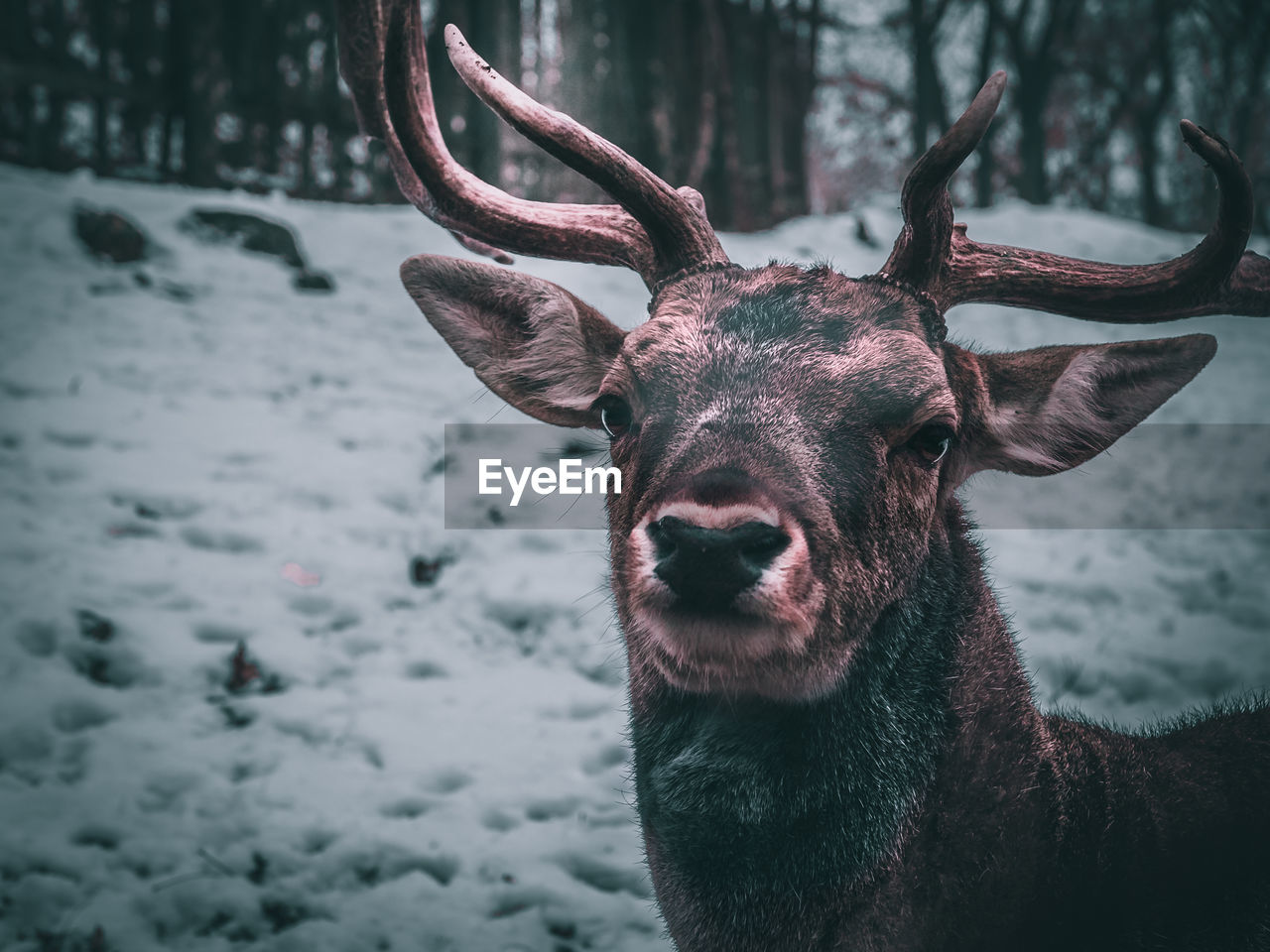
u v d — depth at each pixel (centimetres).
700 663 210
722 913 231
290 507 656
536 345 283
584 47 1479
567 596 601
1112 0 2797
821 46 2428
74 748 438
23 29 1180
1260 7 2609
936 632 247
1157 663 583
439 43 1388
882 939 229
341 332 957
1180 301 262
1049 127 2922
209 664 503
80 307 885
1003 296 266
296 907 380
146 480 655
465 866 407
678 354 237
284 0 1340
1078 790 248
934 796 237
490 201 292
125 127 1287
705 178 1614
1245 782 255
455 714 501
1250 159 2833
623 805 450
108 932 358
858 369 231
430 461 746
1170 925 232
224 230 1068
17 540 566
